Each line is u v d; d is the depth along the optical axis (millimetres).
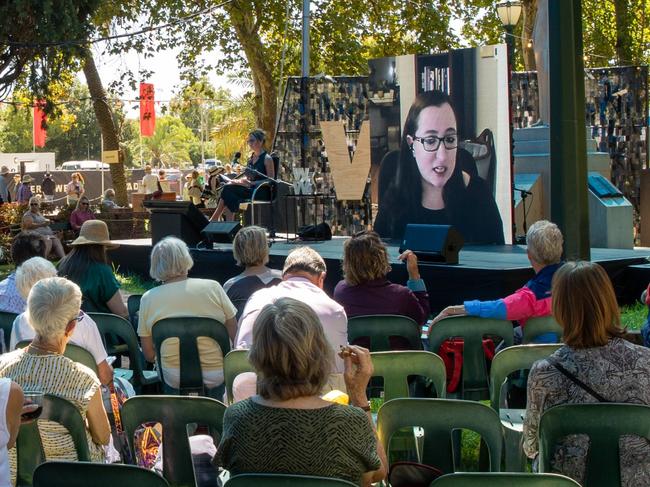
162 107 26797
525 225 12219
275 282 5910
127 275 13258
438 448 3412
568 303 3332
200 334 5145
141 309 5375
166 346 5191
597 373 3295
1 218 18609
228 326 5441
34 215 14148
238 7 23969
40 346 3760
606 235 11859
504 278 8703
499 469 3355
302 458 2818
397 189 12516
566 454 3207
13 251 6180
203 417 3518
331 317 4520
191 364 5168
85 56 14867
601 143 14859
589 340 3320
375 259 5363
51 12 13781
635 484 3150
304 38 15984
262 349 2857
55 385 3688
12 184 31422
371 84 12602
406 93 12289
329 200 14656
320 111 15102
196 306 5336
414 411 3408
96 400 3750
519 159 13516
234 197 12164
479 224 11703
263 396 2902
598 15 25562
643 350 3344
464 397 5016
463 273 8938
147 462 4219
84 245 6195
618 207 11930
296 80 15328
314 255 4984
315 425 2836
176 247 5445
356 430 2865
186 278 5473
